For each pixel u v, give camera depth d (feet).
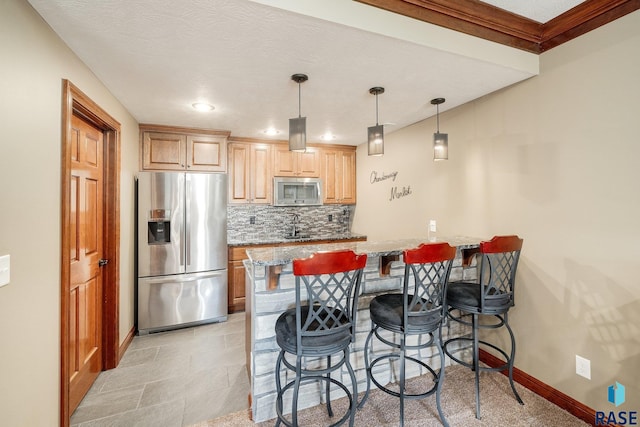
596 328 5.81
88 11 4.48
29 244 4.42
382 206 12.80
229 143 12.76
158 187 10.21
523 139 7.09
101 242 7.77
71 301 6.24
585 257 5.95
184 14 4.56
